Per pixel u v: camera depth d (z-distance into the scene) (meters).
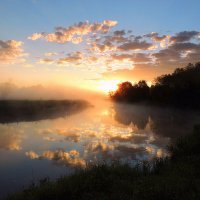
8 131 26.09
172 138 24.27
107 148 19.53
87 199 8.50
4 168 14.06
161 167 12.00
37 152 17.86
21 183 11.80
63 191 9.02
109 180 9.81
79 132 27.16
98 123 36.28
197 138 16.72
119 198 8.39
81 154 17.50
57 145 20.28
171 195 8.18
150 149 19.22
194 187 8.68
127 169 11.37
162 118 45.78
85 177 10.12
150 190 8.55
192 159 12.40
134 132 28.28
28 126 30.12
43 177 12.63
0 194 10.45
